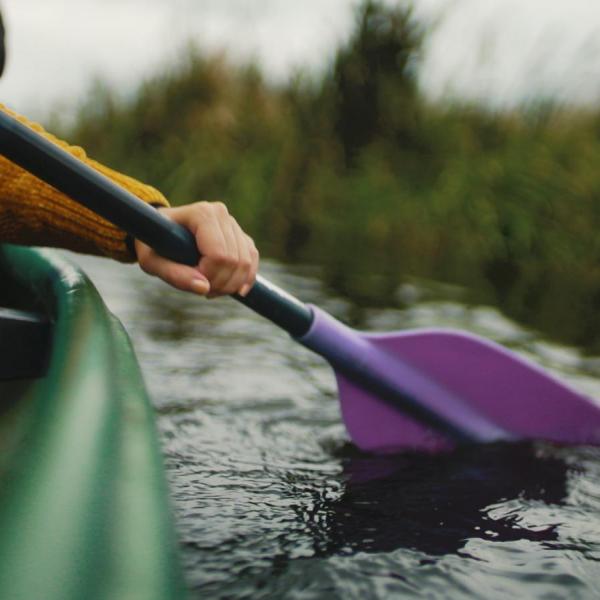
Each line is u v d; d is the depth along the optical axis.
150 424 0.67
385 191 4.89
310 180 5.12
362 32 5.18
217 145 5.54
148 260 0.92
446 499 1.09
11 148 0.81
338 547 0.89
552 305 3.04
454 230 4.62
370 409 1.41
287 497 1.06
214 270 0.91
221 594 0.76
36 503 0.52
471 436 1.45
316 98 5.32
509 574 0.84
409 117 5.14
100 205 0.86
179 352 1.93
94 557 0.48
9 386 0.92
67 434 0.61
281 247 4.43
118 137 5.96
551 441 1.46
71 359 0.78
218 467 1.18
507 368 1.46
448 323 2.50
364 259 4.16
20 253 1.33
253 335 2.19
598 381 1.87
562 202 4.61
